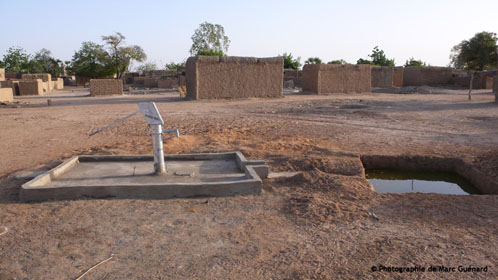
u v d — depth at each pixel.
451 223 3.99
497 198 4.72
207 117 13.92
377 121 12.52
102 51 67.31
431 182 6.61
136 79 54.22
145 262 3.16
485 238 3.60
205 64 22.45
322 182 5.38
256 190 4.99
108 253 3.31
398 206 4.53
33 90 31.16
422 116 13.83
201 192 4.82
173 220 4.07
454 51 60.09
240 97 23.69
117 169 5.83
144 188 4.73
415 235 3.70
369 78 30.77
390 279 2.88
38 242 3.51
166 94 31.94
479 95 27.33
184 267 3.08
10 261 3.16
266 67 24.28
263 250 3.39
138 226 3.89
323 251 3.37
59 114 15.14
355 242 3.55
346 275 2.95
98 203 4.53
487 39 55.62
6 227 3.82
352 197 4.82
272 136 9.59
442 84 40.44
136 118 13.64
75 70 66.81
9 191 5.01
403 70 39.06
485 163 6.60
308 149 7.80
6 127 11.52
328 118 13.43
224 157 6.56
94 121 12.88
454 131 10.31
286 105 19.00
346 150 7.82
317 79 28.77
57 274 2.96
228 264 3.13
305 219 4.12
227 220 4.10
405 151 7.68
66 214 4.18
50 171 5.29
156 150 5.46
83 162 6.25
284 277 2.92
